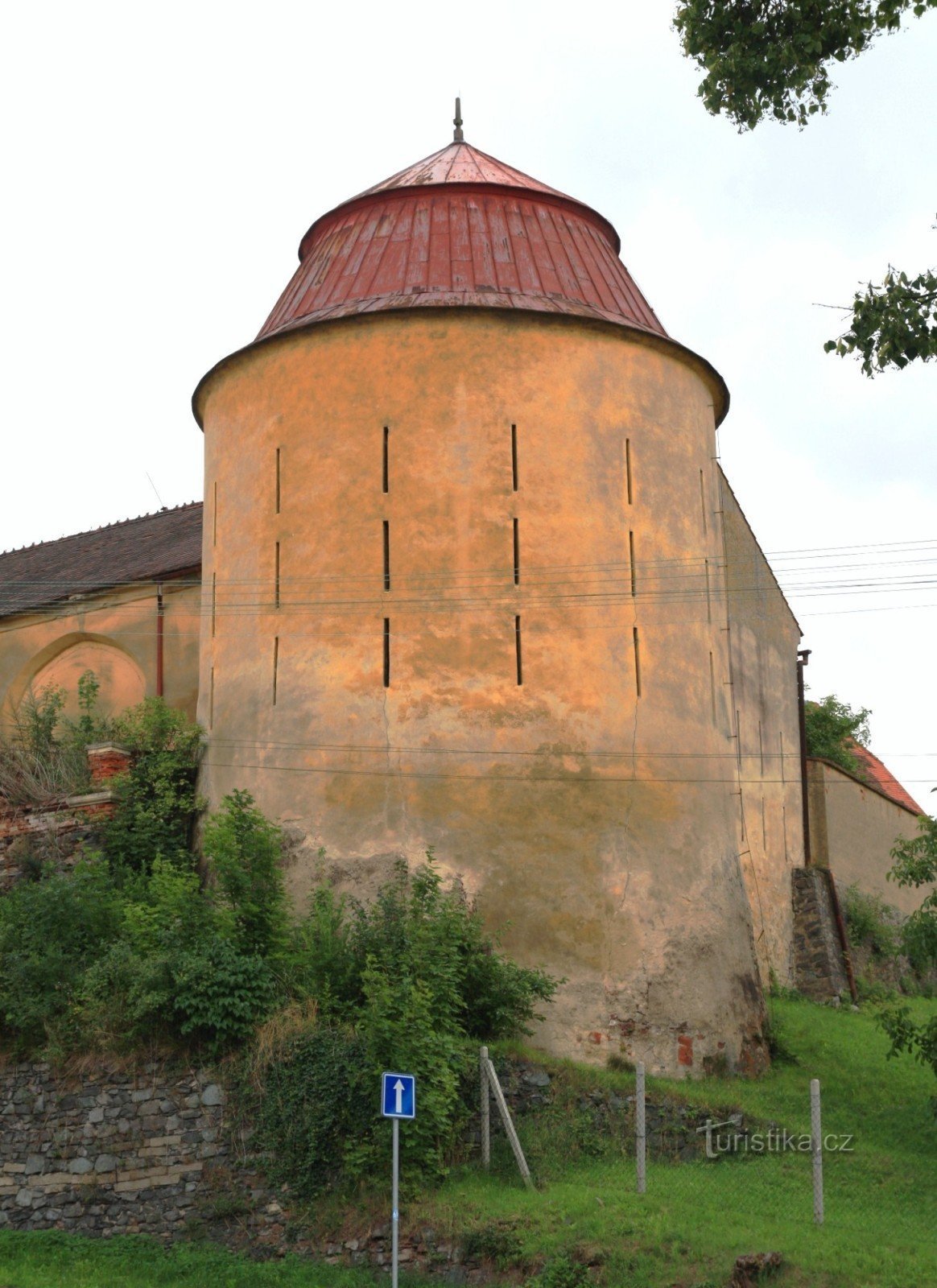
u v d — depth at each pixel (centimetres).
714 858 2695
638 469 2755
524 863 2517
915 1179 2100
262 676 2714
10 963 2345
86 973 2272
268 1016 2180
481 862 2514
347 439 2716
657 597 2717
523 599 2623
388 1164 2006
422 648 2608
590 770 2575
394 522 2661
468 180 2978
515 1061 2266
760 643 3559
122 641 3388
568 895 2514
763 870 3325
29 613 3516
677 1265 1744
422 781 2553
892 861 4006
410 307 2719
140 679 3375
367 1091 2045
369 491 2683
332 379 2752
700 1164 2186
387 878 2509
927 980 3775
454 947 2264
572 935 2500
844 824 3812
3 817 2833
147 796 2800
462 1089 2148
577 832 2544
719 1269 1720
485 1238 1864
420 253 2867
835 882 3575
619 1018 2481
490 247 2877
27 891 2492
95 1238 2084
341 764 2595
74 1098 2181
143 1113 2142
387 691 2602
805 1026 2881
